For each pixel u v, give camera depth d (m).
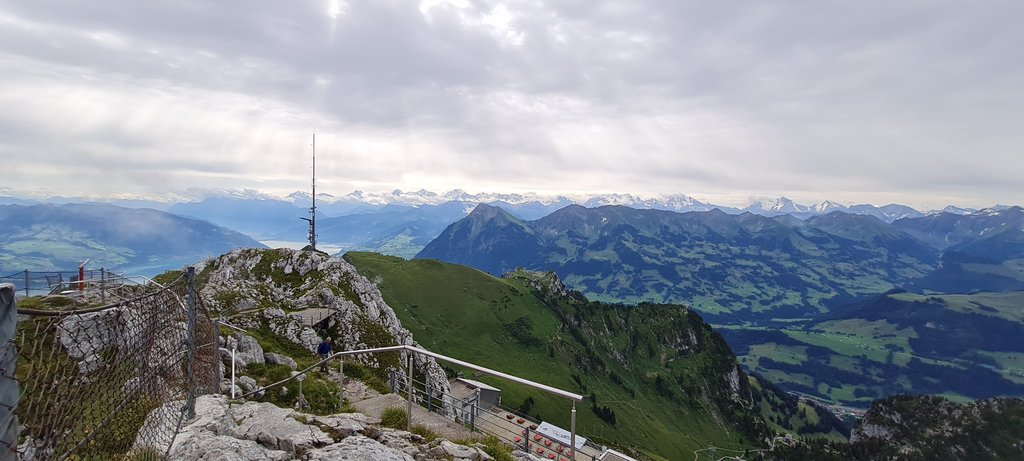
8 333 4.73
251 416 11.28
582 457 44.56
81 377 6.34
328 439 10.39
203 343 13.77
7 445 4.70
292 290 74.50
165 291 9.57
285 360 32.53
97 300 20.98
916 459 192.12
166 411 9.48
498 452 11.85
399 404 15.56
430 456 10.73
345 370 34.78
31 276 23.50
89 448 6.38
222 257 85.75
